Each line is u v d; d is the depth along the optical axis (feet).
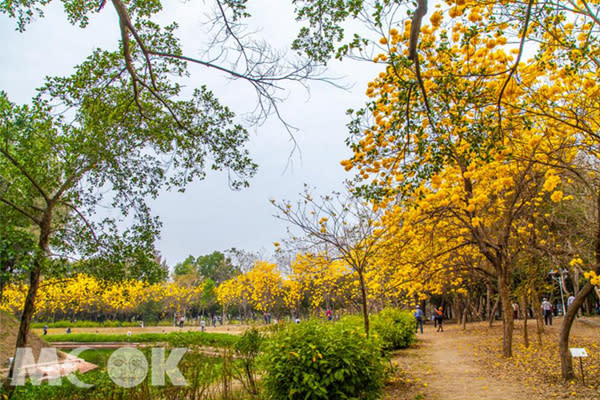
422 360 29.89
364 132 15.24
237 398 17.78
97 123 22.40
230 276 162.40
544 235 27.53
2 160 24.47
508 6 14.02
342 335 15.55
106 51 21.49
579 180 17.95
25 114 22.66
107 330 98.53
